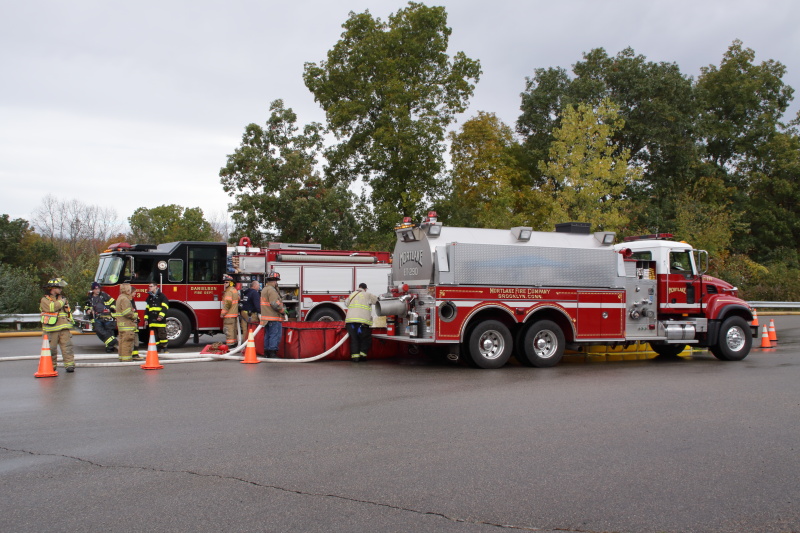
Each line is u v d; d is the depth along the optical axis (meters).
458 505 4.76
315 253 18.05
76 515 4.56
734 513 4.64
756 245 51.94
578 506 4.75
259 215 31.22
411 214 34.97
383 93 34.97
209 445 6.43
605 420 7.58
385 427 7.20
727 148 54.62
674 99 46.16
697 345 15.31
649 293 13.89
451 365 13.06
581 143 36.28
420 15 35.69
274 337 13.78
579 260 13.28
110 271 16.33
